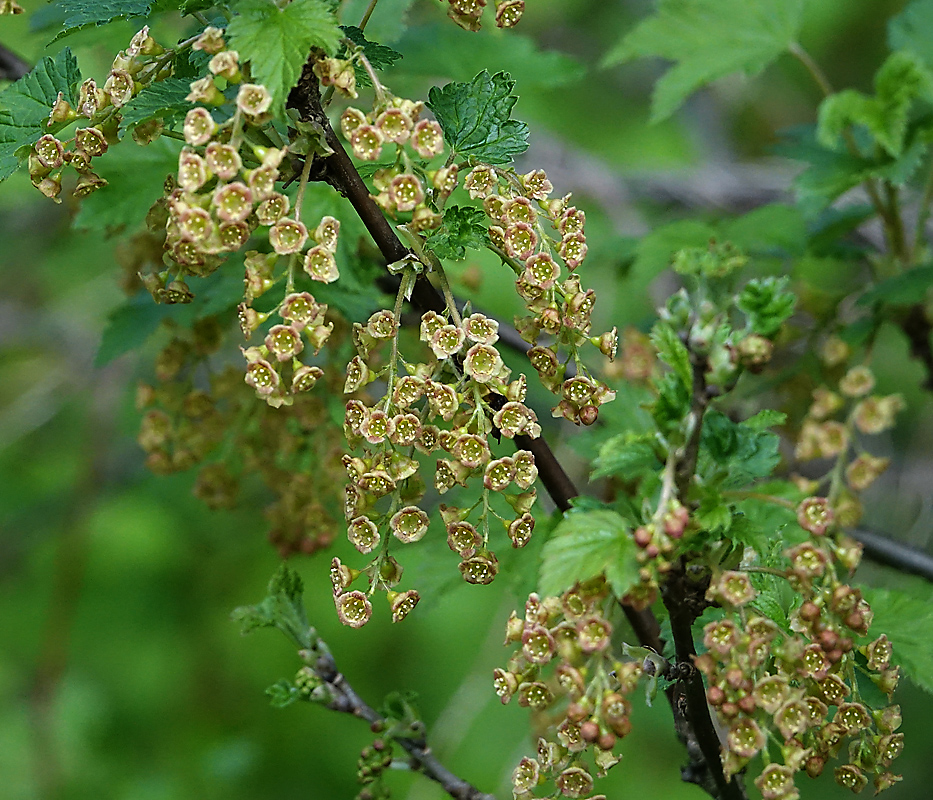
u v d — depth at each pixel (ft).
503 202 2.67
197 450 3.22
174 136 2.74
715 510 2.63
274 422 3.20
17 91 2.77
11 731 5.16
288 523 3.21
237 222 2.60
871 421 3.41
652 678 2.67
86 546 5.54
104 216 3.22
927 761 5.20
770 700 2.62
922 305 3.55
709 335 2.61
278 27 2.66
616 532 2.62
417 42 3.61
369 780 2.94
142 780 5.09
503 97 2.71
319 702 2.95
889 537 3.45
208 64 2.71
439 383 2.66
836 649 2.63
